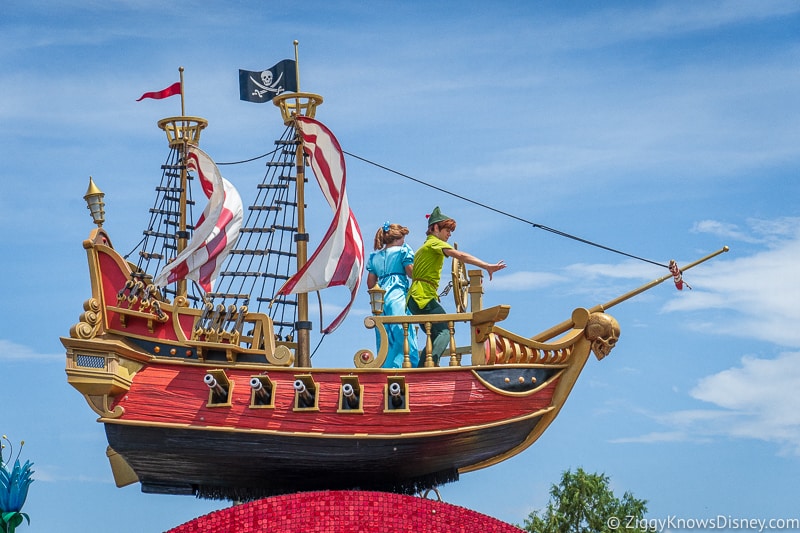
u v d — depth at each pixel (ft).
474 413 120.88
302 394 119.34
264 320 122.52
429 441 120.16
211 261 133.08
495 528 115.24
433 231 131.44
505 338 123.54
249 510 114.11
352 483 126.11
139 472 126.93
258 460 121.60
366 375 120.57
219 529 113.50
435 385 120.67
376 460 121.29
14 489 122.21
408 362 122.11
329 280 127.44
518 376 122.62
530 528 179.11
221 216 134.51
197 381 121.70
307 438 119.44
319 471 123.24
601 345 125.70
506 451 129.39
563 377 126.52
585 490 178.09
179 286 139.85
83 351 120.98
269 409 119.96
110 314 124.57
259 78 138.72
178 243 147.95
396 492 128.16
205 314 122.42
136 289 123.85
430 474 127.34
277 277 135.33
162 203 146.30
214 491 129.90
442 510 115.34
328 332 129.49
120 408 120.88
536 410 124.16
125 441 121.49
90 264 124.88
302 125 132.77
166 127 149.59
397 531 114.21
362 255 129.59
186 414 120.78
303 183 134.31
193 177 149.07
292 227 135.33
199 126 149.28
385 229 133.28
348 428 119.55
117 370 120.88
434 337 128.06
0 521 120.88
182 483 128.88
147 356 122.11
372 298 124.26
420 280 129.49
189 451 121.29
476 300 123.75
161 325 124.26
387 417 119.85
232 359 121.90
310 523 114.11
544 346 124.47
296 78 137.18
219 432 120.06
